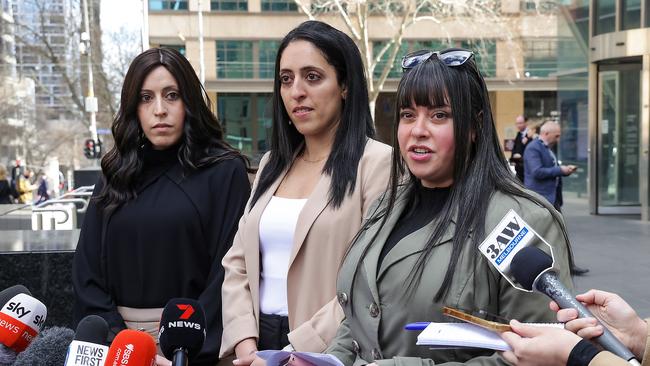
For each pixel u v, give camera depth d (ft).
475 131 6.89
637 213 44.27
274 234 9.05
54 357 6.37
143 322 9.46
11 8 73.15
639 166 43.29
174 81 9.98
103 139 76.69
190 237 9.63
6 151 73.36
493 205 6.53
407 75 7.02
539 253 5.65
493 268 6.32
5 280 14.75
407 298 6.65
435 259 6.59
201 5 93.66
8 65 73.56
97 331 6.01
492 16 86.69
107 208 9.64
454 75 6.81
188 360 6.90
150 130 9.86
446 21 82.89
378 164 8.87
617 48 41.04
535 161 26.81
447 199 6.89
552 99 112.27
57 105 75.82
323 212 8.77
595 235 35.42
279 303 9.00
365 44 65.67
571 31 47.88
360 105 9.30
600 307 6.33
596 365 5.08
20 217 31.32
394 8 83.61
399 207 7.35
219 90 100.37
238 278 9.21
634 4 40.68
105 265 9.66
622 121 44.09
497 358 6.08
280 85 9.64
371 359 6.95
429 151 6.86
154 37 98.63
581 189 49.55
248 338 8.81
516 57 99.71
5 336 6.74
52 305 14.82
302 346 8.23
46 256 14.82
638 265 26.96
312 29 9.30
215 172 9.99
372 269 6.97
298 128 9.39
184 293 9.59
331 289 8.65
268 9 99.60
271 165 9.72
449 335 5.64
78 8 74.33
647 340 6.04
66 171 76.48
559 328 5.44
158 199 9.70
